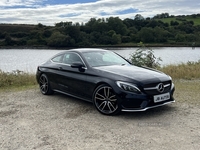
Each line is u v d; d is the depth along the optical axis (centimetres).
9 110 564
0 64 2459
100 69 541
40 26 8788
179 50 4619
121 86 480
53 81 671
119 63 615
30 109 568
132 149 349
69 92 614
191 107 561
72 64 572
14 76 1030
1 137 406
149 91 479
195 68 1205
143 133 407
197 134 400
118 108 486
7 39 7781
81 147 360
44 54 4288
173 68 1210
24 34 8300
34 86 898
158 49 5069
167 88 518
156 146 357
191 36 7362
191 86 836
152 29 7731
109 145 364
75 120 481
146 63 1237
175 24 9762
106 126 443
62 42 6675
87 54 614
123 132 413
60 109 562
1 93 779
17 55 4059
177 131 414
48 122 473
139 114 511
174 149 347
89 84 540
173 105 579
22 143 380
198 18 11919
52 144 373
